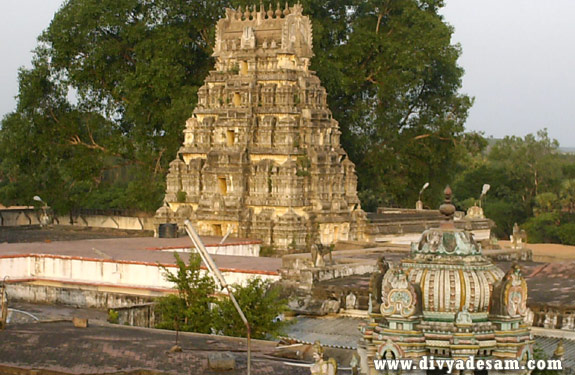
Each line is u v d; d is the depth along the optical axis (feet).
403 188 488.85
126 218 486.38
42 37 478.18
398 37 481.46
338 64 457.68
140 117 458.09
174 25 466.70
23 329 168.96
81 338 160.56
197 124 364.58
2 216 485.56
